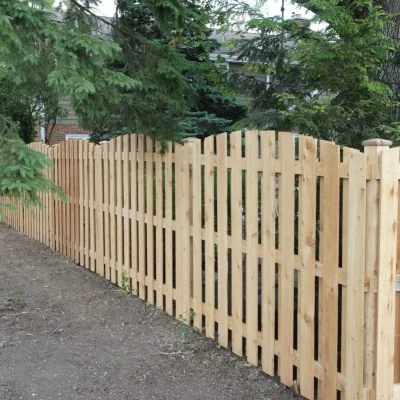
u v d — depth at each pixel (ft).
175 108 17.35
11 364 13.16
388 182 9.15
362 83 15.53
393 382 9.61
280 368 11.84
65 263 23.49
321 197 10.45
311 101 17.48
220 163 13.51
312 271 10.74
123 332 15.26
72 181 23.41
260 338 12.51
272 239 11.87
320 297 10.63
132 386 11.96
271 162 11.71
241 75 19.62
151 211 17.17
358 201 9.45
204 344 14.17
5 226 33.53
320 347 10.72
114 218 19.81
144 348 14.07
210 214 14.07
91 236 21.77
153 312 16.81
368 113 16.02
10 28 11.66
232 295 13.37
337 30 15.69
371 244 9.34
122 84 13.82
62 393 11.66
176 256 15.88
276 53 18.62
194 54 26.48
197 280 14.92
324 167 10.26
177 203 15.65
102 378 12.37
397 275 9.51
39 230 28.17
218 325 14.07
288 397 11.28
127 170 18.56
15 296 18.78
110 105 16.24
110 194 19.92
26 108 32.37
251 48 19.06
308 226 10.76
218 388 11.80
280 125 17.12
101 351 13.94
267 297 12.14
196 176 14.64
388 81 18.21
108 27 17.56
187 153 15.02
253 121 17.74
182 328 15.30
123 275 19.21
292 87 18.67
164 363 13.12
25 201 12.81
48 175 25.53
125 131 29.94
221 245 13.67
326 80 16.43
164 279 17.35
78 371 12.76
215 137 15.14
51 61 12.87
